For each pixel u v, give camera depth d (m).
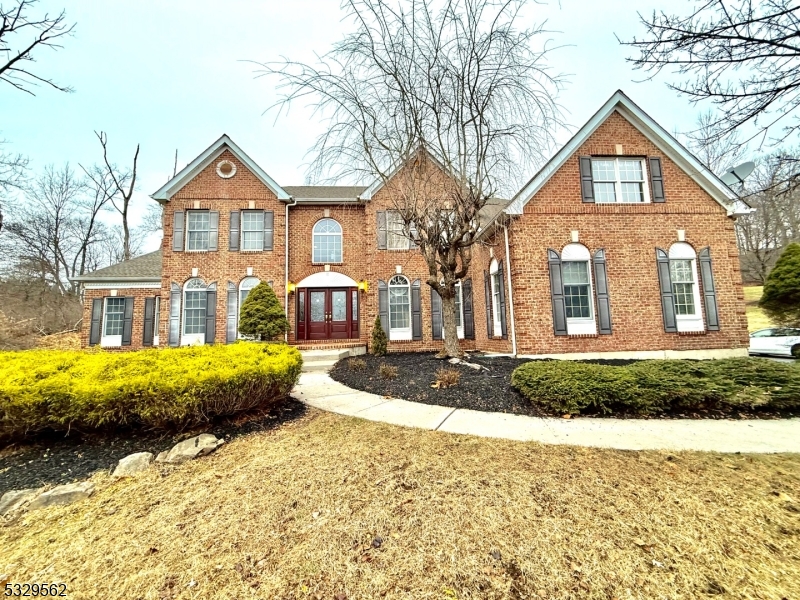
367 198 14.62
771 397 5.66
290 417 5.65
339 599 2.20
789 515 2.97
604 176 11.04
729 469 3.74
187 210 14.40
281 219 14.73
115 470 3.91
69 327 25.05
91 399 4.30
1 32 8.41
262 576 2.39
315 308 14.91
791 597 2.20
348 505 3.15
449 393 6.76
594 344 10.17
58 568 2.54
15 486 3.66
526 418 5.56
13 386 4.34
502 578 2.34
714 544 2.64
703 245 10.77
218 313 13.96
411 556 2.53
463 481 3.51
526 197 10.42
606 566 2.43
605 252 10.53
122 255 33.06
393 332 14.41
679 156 10.97
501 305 11.46
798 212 21.48
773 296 14.85
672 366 6.34
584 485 3.43
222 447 4.47
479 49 7.22
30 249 26.52
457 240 8.79
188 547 2.69
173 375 4.70
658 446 4.38
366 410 6.04
